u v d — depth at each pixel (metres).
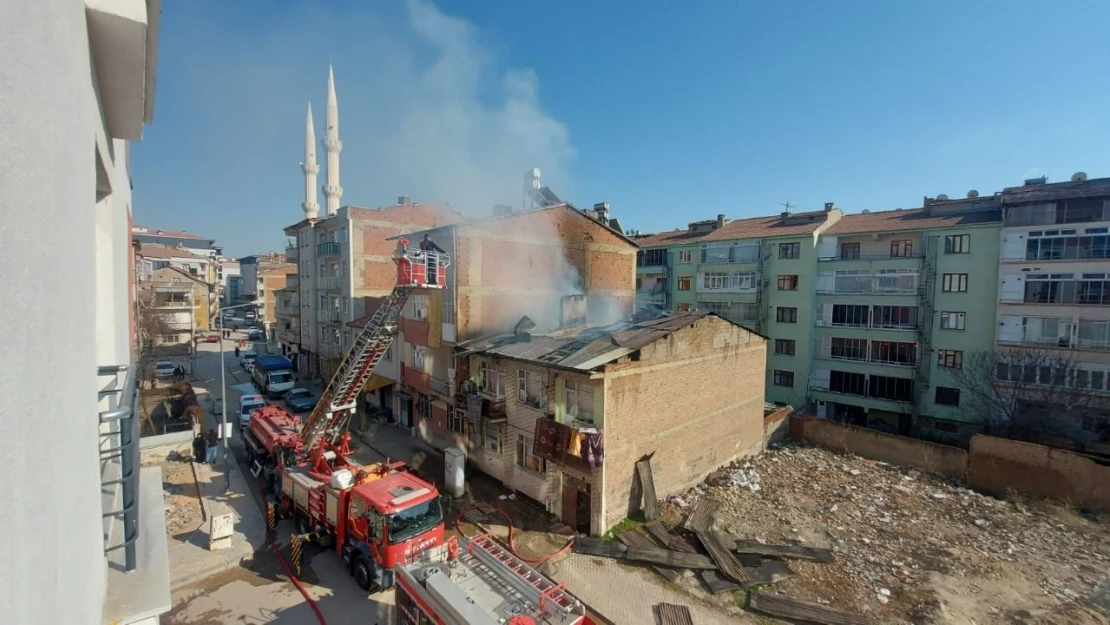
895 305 27.70
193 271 63.28
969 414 25.22
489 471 18.17
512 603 8.73
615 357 14.62
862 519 15.28
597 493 14.15
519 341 18.19
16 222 1.32
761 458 20.77
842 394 29.52
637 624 10.73
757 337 20.98
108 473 4.02
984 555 13.33
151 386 26.09
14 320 1.30
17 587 1.26
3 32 1.25
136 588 3.46
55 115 1.67
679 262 36.81
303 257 38.41
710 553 13.19
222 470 18.03
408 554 11.00
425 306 21.23
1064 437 21.73
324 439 14.05
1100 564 12.99
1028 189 24.14
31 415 1.43
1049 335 23.25
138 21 2.47
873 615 11.04
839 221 31.77
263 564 12.47
